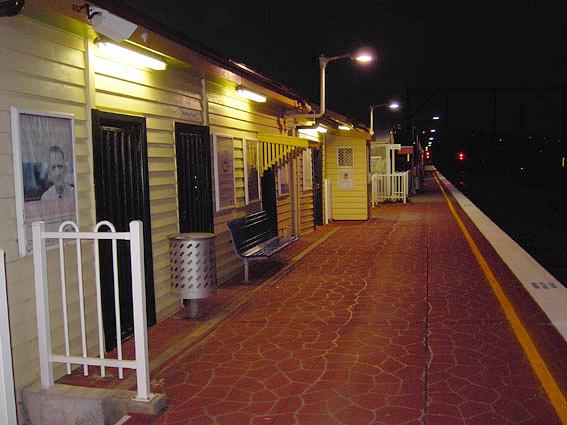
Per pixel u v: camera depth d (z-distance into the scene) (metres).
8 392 3.22
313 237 13.83
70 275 5.16
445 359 5.21
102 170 5.67
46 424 4.46
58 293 4.98
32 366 4.67
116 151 5.98
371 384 4.71
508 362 5.10
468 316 6.54
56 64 5.01
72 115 5.16
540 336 5.80
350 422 4.07
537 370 4.90
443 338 5.79
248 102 10.03
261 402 4.46
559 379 4.71
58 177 4.95
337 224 16.84
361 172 17.53
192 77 7.71
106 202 5.78
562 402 4.29
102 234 4.34
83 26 5.02
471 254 10.73
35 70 4.73
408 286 8.13
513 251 11.02
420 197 29.41
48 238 4.67
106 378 4.97
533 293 7.54
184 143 7.50
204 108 8.03
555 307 6.84
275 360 5.34
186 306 7.38
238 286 8.45
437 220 17.34
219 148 8.52
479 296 7.44
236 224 8.72
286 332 6.17
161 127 6.86
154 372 5.12
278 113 11.95
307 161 14.75
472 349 5.45
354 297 7.59
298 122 13.37
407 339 5.79
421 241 12.66
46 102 4.88
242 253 8.62
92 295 5.51
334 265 9.96
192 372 5.11
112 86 5.84
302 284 8.48
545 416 4.07
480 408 4.22
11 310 4.43
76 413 4.38
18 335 4.50
